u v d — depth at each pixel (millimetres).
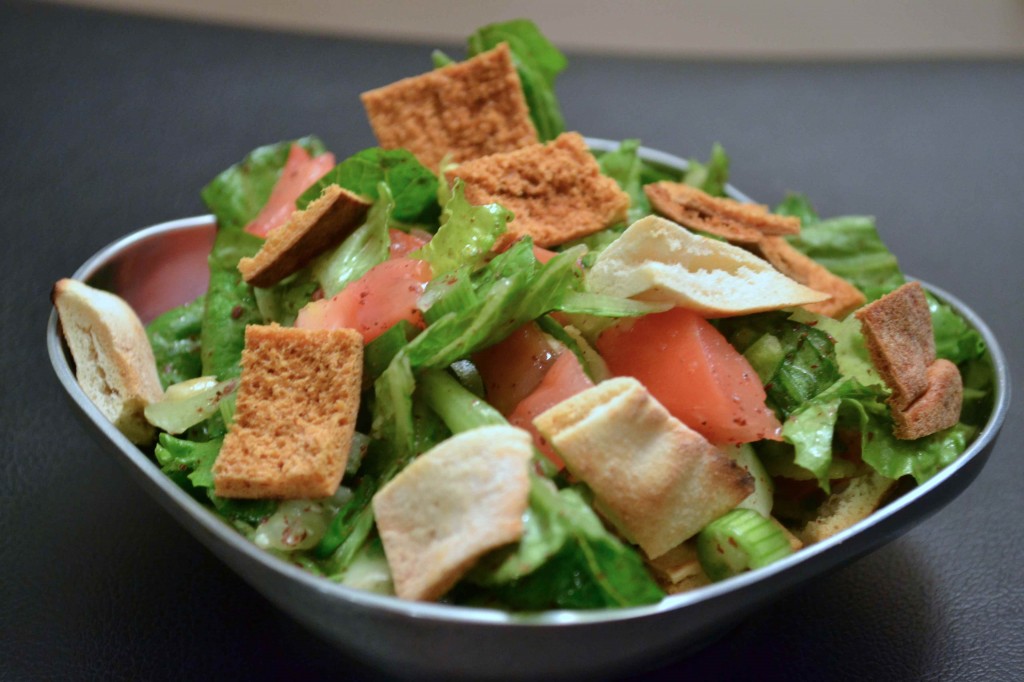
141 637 313
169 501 284
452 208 320
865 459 312
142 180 471
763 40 643
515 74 378
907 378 314
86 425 307
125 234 441
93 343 326
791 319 324
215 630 316
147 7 594
